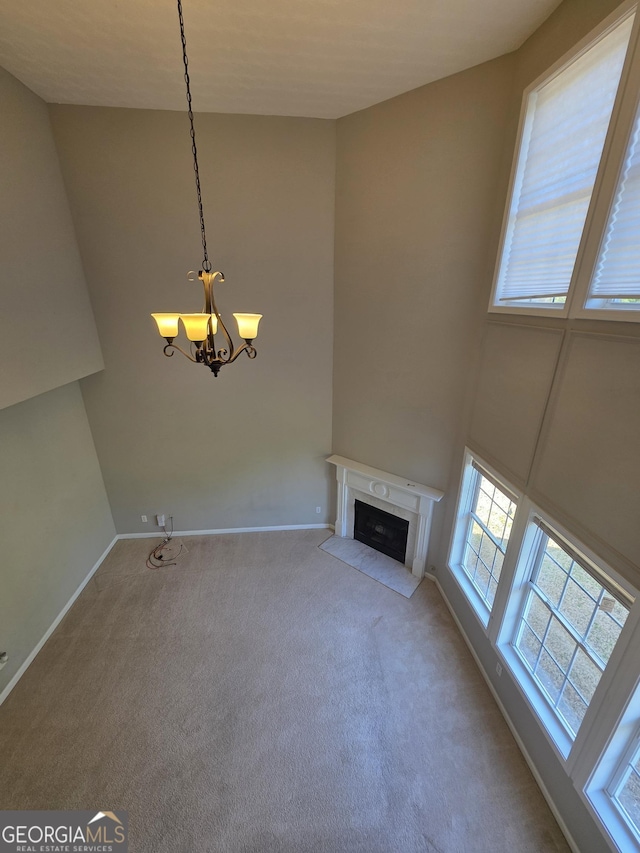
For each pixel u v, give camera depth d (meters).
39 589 3.46
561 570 2.35
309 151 3.59
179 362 4.22
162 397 4.35
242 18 2.23
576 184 2.09
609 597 1.98
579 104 2.05
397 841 2.15
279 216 3.77
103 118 3.34
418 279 3.41
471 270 3.10
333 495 5.00
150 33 2.36
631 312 1.68
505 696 2.79
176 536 5.03
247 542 4.89
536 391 2.39
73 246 3.59
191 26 2.30
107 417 4.37
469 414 3.35
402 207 3.32
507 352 2.72
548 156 2.32
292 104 3.25
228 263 3.88
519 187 2.60
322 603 3.90
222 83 2.93
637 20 1.59
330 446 4.75
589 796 1.96
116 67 2.73
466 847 2.12
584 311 1.96
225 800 2.34
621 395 1.74
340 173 3.62
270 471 4.82
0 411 3.10
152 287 3.91
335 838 2.16
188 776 2.46
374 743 2.65
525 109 2.45
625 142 1.70
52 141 3.31
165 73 2.80
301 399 4.50
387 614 3.77
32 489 3.44
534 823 2.22
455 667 3.21
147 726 2.76
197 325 1.83
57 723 2.79
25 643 3.24
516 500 2.67
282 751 2.60
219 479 4.82
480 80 2.70
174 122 3.41
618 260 1.80
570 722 2.26
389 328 3.74
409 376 3.75
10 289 2.76
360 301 3.87
